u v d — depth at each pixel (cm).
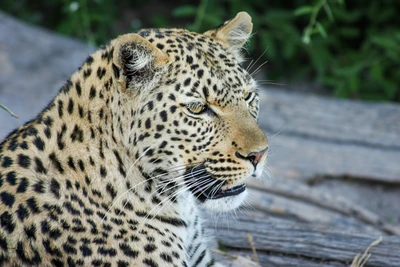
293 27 2275
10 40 2173
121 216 990
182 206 1059
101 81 998
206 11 2184
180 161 1009
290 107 2005
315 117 1977
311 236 1275
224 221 1337
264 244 1282
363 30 2389
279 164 1819
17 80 2052
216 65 1016
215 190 1037
